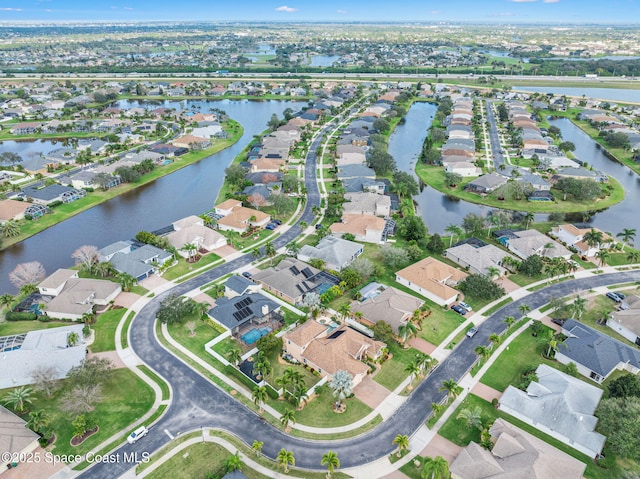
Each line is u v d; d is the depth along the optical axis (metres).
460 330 104.69
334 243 134.88
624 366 94.31
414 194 188.38
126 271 122.75
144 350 96.75
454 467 69.69
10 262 135.12
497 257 131.00
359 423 79.56
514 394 83.19
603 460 72.81
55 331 98.19
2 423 74.19
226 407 82.62
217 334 102.31
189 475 69.56
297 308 112.50
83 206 174.00
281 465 71.06
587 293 119.06
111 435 76.25
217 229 154.62
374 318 104.44
